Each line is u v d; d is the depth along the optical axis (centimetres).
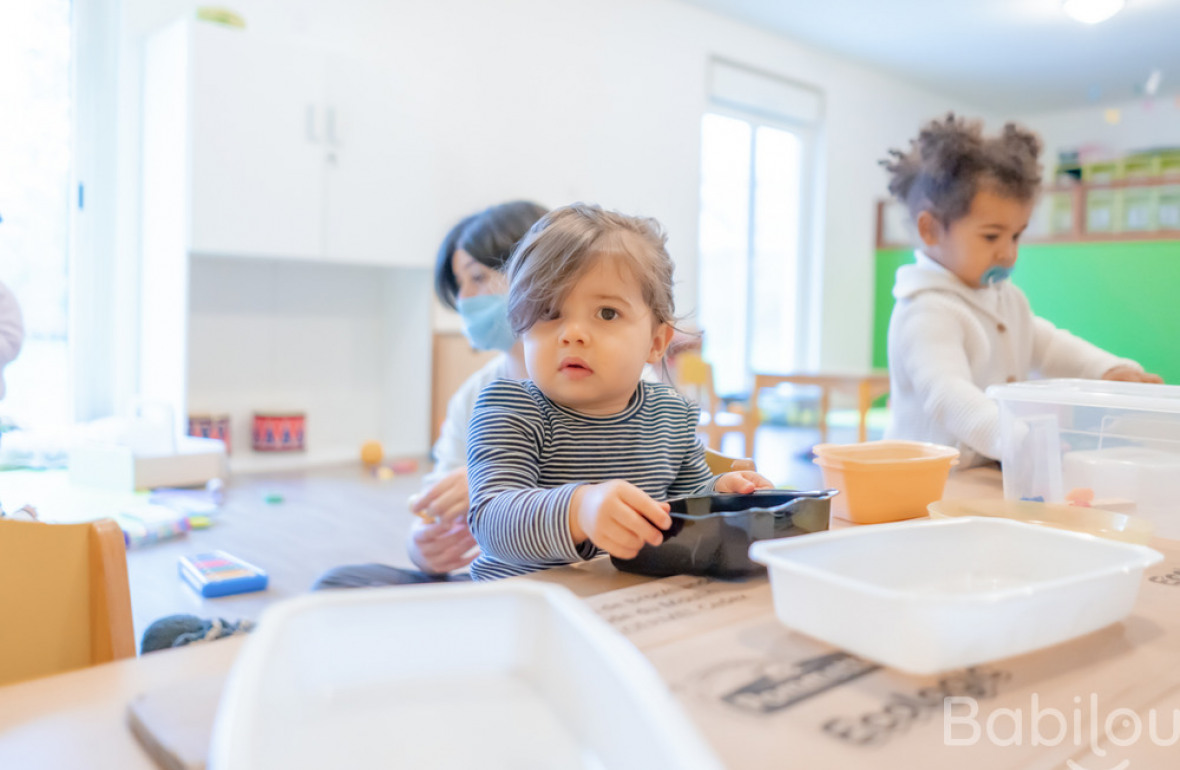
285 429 362
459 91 417
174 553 215
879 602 40
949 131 144
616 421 82
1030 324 161
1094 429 83
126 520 232
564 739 31
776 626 46
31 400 328
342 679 33
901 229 632
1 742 33
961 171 139
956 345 138
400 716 31
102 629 60
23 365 325
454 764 29
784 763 32
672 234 518
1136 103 685
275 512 265
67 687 38
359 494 296
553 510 62
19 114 318
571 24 459
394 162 360
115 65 331
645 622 47
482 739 31
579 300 75
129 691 38
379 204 357
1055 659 43
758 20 537
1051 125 730
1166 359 475
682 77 514
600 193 480
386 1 388
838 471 80
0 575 57
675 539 56
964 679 40
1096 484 81
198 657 42
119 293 336
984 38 552
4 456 299
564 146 461
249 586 186
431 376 387
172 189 315
